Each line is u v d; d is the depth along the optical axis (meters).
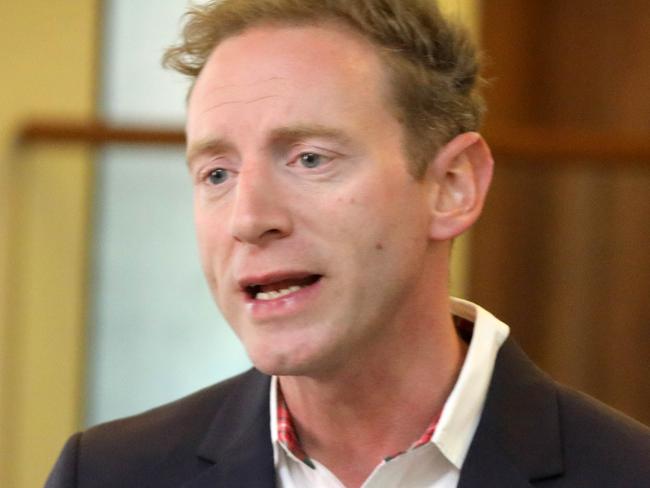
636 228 6.11
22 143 6.23
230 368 6.27
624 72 6.45
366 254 2.79
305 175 2.79
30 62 6.41
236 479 3.08
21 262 6.20
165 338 6.29
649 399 6.16
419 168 2.90
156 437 3.27
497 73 6.61
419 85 2.91
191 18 3.03
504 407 2.99
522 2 6.62
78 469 3.25
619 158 5.97
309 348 2.78
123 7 6.47
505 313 6.36
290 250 2.76
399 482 2.95
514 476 2.89
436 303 2.99
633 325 6.16
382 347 2.91
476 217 3.01
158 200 6.24
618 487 2.85
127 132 6.11
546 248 6.30
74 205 6.22
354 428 3.00
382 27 2.88
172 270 6.27
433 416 3.00
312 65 2.80
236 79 2.83
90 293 6.26
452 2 3.47
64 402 6.23
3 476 6.15
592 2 6.54
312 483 3.04
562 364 6.34
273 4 2.88
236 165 2.86
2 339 6.18
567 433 2.98
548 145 6.00
